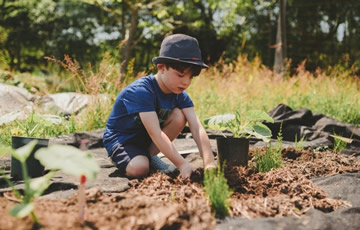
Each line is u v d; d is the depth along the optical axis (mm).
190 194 2004
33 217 1465
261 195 2146
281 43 10367
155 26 11797
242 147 2711
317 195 2166
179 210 1664
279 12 10445
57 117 2994
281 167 2748
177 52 2432
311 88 7758
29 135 2916
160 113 2697
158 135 2459
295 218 1796
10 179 2443
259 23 17188
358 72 10805
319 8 16750
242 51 16281
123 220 1591
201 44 16953
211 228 1598
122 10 12852
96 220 1574
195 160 3197
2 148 1640
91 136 3834
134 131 2721
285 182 2285
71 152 1338
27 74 8914
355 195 2266
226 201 1833
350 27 16172
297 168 2789
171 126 2762
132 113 2602
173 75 2475
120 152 2662
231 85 6781
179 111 2766
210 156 2533
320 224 1750
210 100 5715
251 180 2344
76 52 15336
